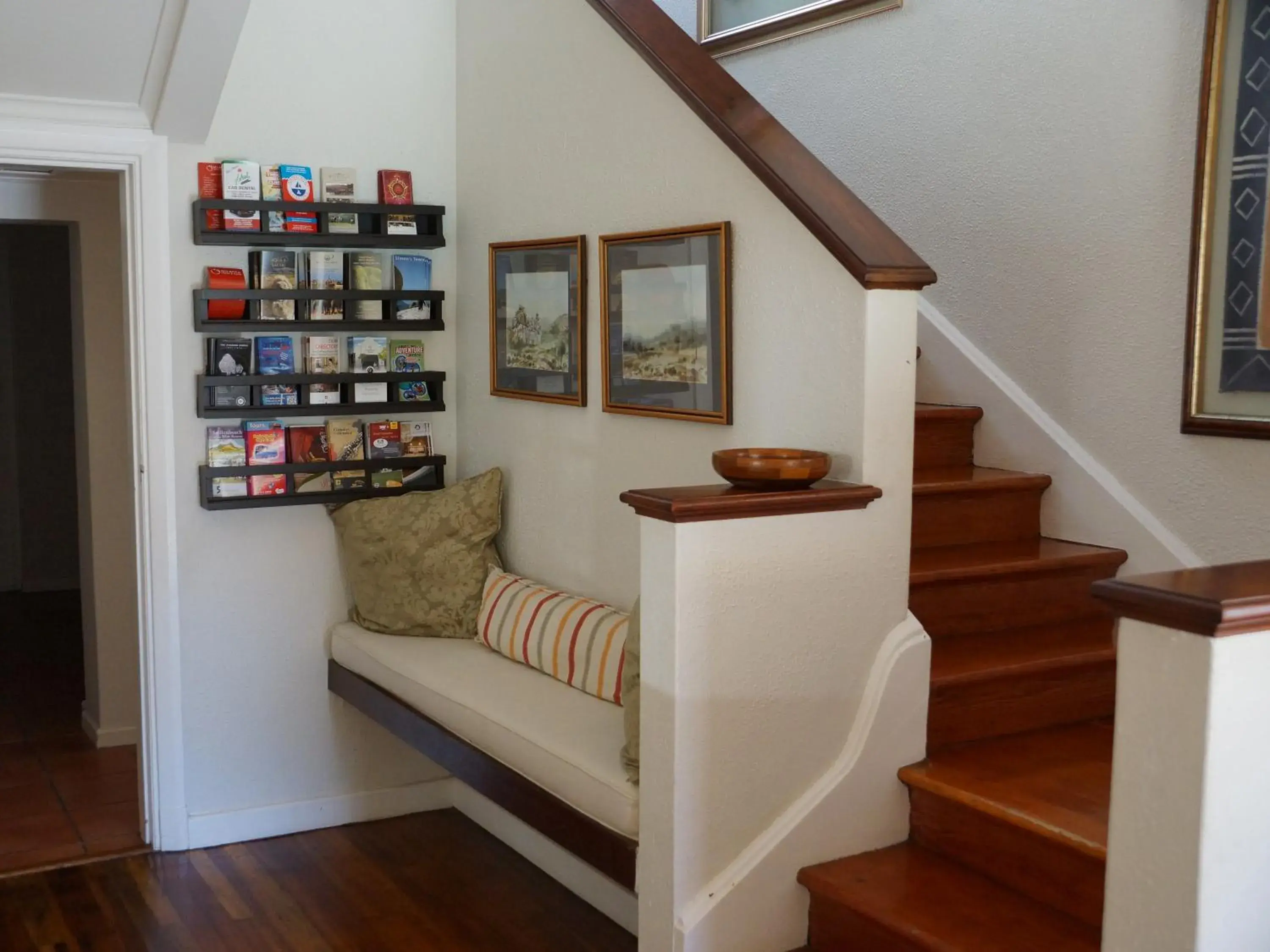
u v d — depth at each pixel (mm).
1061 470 3311
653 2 3174
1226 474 2951
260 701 3842
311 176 3711
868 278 2373
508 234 3662
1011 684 2744
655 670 2361
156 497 3629
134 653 4715
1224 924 1621
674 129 2912
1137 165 3127
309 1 3711
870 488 2443
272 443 3715
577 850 2662
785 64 4285
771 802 2455
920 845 2580
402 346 3889
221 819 3812
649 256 3002
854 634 2521
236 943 3168
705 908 2367
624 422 3176
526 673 3287
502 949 3145
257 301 3660
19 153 3395
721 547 2332
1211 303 2941
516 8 3553
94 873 3594
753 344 2705
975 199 3594
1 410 7445
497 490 3725
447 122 3941
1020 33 3432
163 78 3338
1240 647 1584
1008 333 3502
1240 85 2848
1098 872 2197
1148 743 1646
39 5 3051
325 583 3906
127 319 3635
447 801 4176
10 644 6262
